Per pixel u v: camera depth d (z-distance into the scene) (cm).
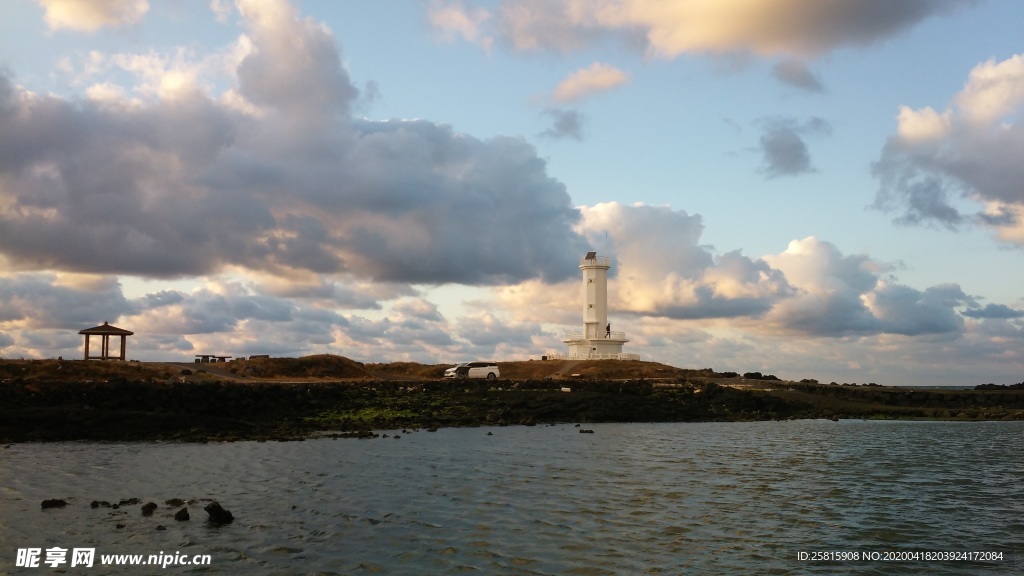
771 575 2402
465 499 3475
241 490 3653
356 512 3181
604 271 12812
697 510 3322
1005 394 10156
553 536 2809
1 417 5969
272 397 7488
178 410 6706
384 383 8750
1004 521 3203
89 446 5391
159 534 2775
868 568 2498
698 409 8694
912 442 6306
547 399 8425
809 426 7806
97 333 9231
